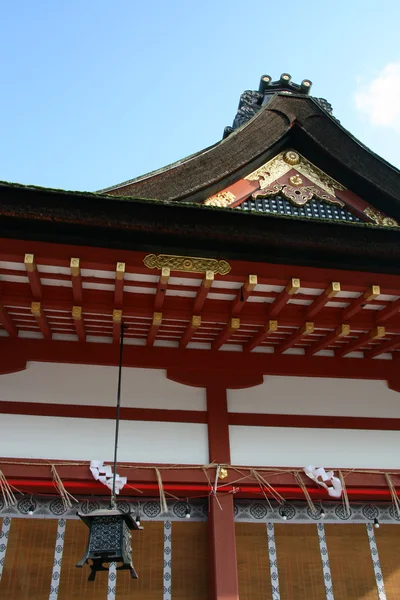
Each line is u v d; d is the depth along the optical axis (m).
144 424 8.12
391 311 7.63
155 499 8.05
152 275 6.78
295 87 10.48
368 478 8.12
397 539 8.31
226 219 6.28
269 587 7.60
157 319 7.41
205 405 8.46
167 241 6.43
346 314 7.72
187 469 7.75
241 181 8.70
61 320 7.96
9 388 8.00
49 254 6.32
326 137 8.98
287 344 8.52
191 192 7.72
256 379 8.77
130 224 6.15
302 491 7.88
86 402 8.11
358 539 8.20
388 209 8.94
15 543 7.41
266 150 8.76
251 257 6.70
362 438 8.60
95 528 5.87
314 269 6.94
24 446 7.60
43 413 7.91
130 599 7.22
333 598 7.64
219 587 6.96
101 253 6.42
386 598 7.76
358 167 8.80
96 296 7.32
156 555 7.60
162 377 8.57
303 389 8.91
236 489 7.69
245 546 7.88
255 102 10.20
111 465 7.58
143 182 7.24
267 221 6.36
